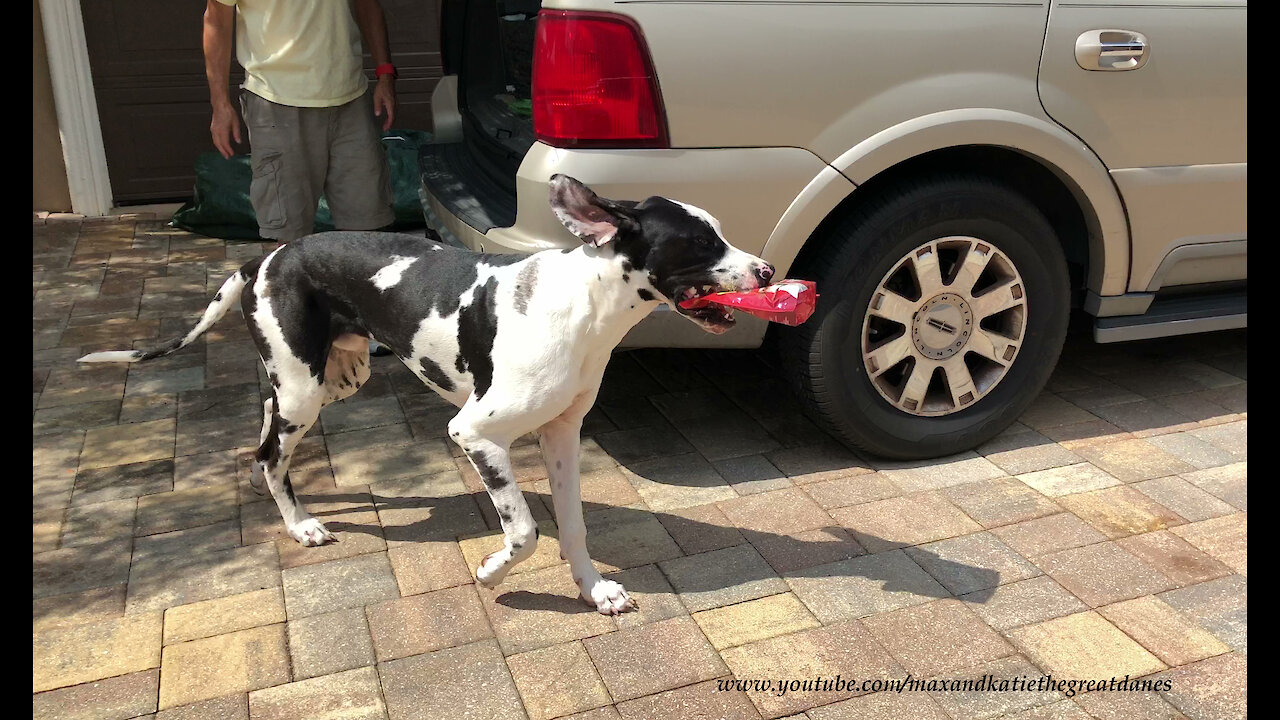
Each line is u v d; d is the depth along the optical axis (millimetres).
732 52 3051
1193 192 3664
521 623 2830
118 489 3494
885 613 2885
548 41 3014
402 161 6355
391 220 4816
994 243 3504
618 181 3062
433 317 2734
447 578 3023
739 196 3162
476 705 2520
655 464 3691
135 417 4016
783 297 2420
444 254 2811
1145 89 3477
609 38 2963
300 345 2871
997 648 2752
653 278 2492
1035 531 3295
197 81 6711
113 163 6738
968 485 3578
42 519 3307
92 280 5516
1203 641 2781
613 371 4441
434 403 4168
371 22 4555
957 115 3262
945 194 3357
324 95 4270
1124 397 4273
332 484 3549
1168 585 3023
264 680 2598
